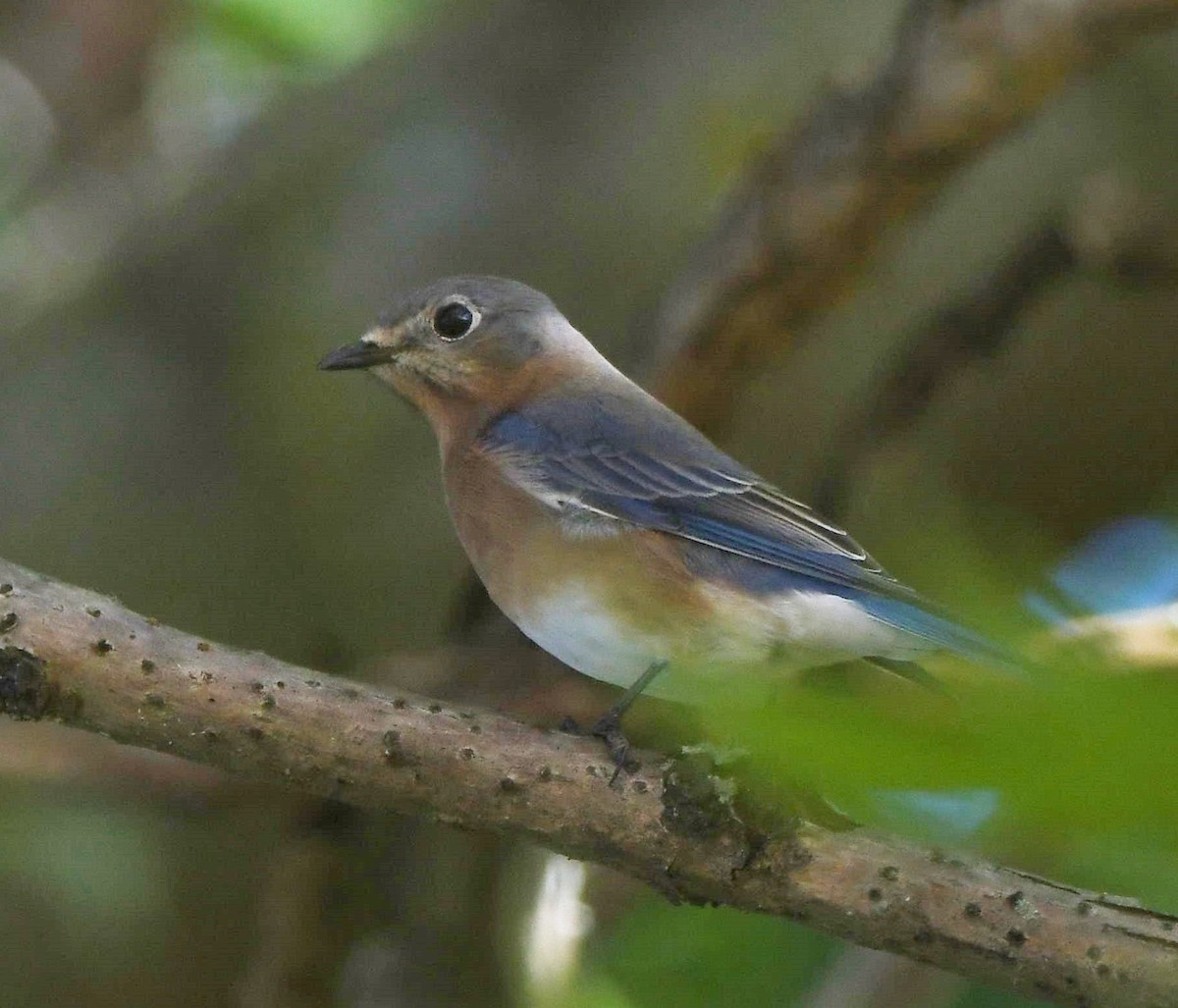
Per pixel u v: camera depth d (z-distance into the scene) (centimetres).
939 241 1225
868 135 1067
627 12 1288
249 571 1209
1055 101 1188
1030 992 638
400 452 1204
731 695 897
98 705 683
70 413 1212
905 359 1201
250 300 1235
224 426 1220
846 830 670
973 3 1022
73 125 1714
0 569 699
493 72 1280
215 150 1308
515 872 1186
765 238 1101
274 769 690
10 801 1133
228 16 1675
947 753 283
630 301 1244
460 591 1197
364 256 1236
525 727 701
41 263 1398
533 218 1247
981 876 651
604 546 964
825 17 1255
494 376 1064
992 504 1288
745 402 1238
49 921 1180
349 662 1223
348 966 1162
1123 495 1305
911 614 871
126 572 1193
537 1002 1148
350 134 1268
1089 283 1215
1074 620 394
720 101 1248
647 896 1214
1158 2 981
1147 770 256
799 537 954
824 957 1076
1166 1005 614
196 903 1200
